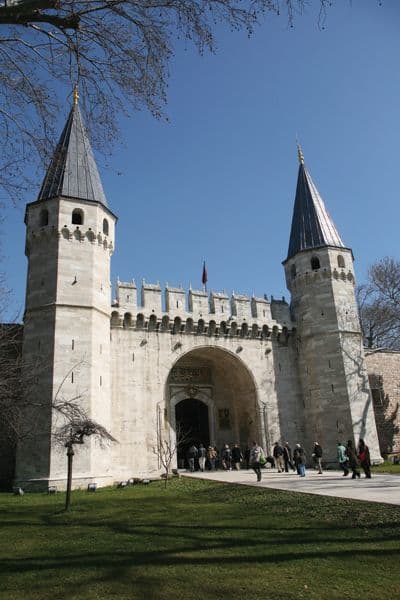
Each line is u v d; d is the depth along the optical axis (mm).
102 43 10828
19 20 9734
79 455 25812
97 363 28703
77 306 28641
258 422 35156
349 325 35938
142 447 30547
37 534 12445
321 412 34531
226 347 35594
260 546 10031
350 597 7070
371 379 39219
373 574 7926
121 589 7707
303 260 37906
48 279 29016
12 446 28156
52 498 20844
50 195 30828
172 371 37406
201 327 34938
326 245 37469
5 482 27984
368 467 21875
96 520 14352
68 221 30281
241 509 15234
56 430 24328
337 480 21828
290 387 36625
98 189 32781
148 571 8586
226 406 38531
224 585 7715
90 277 29734
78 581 8164
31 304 28797
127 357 31906
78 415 21812
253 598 7164
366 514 12336
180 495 19938
